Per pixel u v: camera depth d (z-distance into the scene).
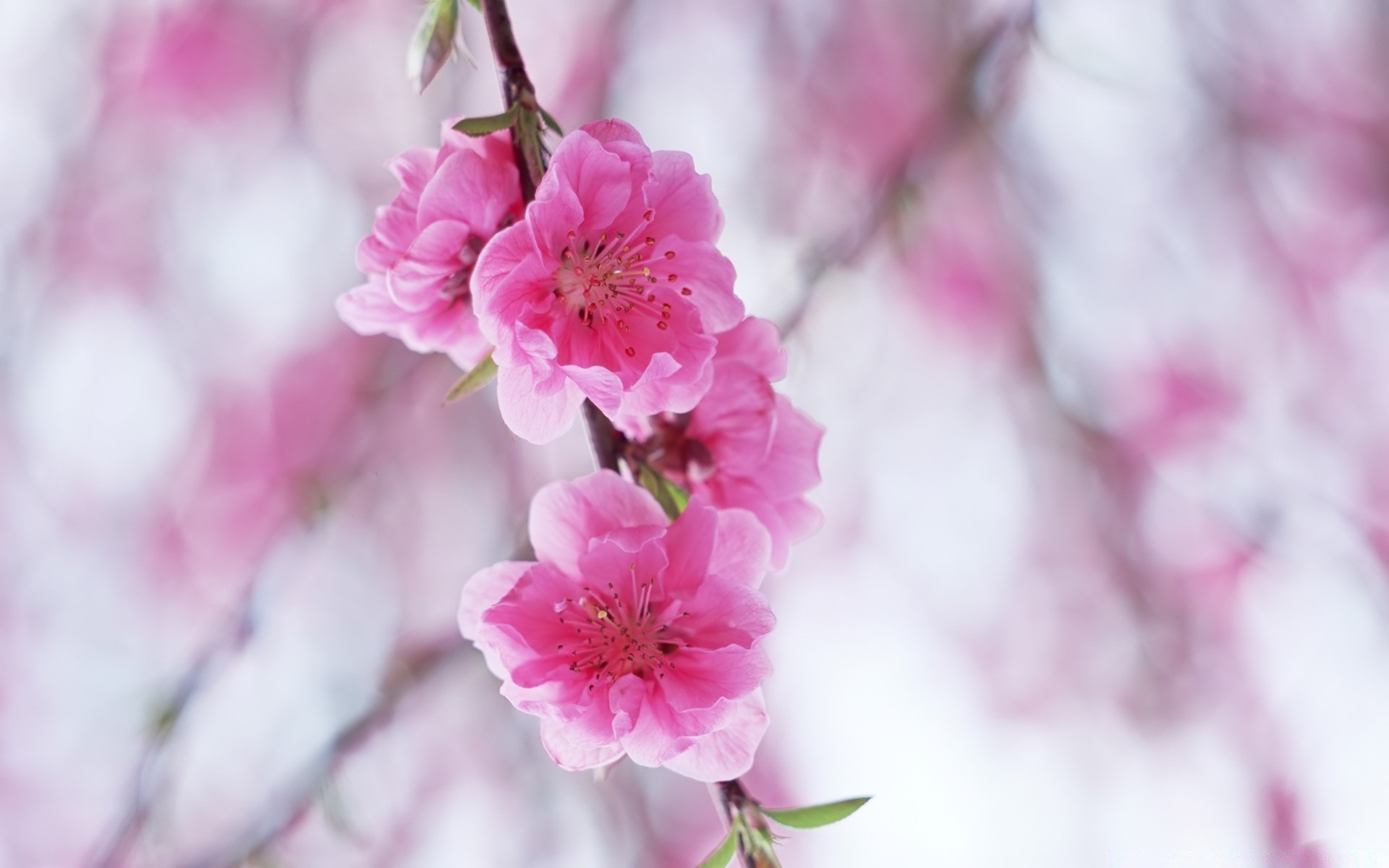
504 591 0.72
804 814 0.72
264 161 1.53
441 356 1.35
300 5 1.50
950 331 1.53
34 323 1.52
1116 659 1.57
